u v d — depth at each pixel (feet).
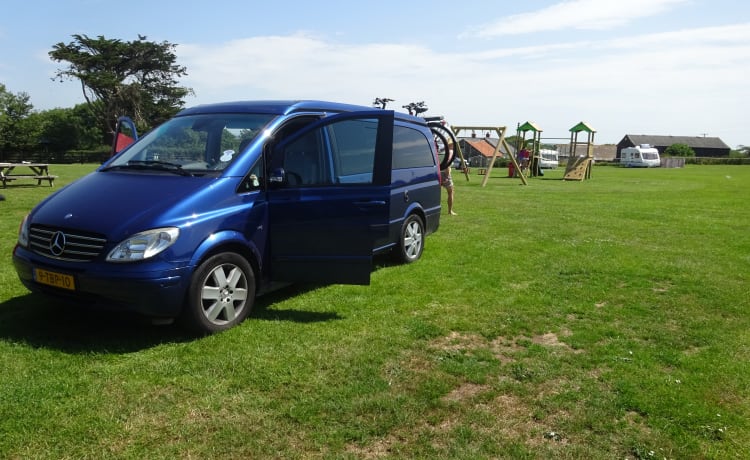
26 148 203.82
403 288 19.76
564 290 19.84
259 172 16.33
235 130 17.10
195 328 14.25
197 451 9.31
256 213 15.87
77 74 212.23
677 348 14.57
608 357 13.66
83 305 13.84
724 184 87.76
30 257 14.52
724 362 13.55
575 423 10.46
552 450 9.57
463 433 10.02
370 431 10.03
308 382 11.87
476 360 13.38
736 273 22.90
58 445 9.37
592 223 37.29
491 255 25.76
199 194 14.65
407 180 23.44
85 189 15.66
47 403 10.66
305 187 16.44
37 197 46.37
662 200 56.03
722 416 10.77
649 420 10.60
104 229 13.61
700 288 20.34
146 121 221.25
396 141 22.90
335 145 18.49
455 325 15.83
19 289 18.31
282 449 9.42
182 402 10.93
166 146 17.24
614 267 23.53
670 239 31.14
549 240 30.25
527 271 22.74
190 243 13.96
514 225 35.63
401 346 14.06
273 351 13.51
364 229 16.24
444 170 40.22
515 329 15.64
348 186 16.33
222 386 11.62
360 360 13.07
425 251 26.61
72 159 187.11
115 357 12.93
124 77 227.20
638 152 214.90
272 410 10.68
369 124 20.48
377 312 16.83
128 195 14.74
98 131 258.37
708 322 16.62
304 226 16.37
